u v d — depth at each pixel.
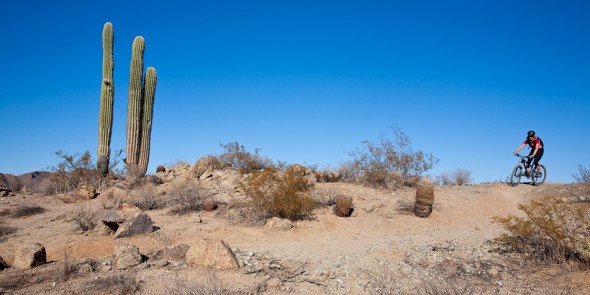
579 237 9.23
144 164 21.75
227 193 16.92
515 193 18.38
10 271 7.90
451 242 10.60
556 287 7.39
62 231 12.74
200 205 15.20
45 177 20.41
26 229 13.30
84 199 17.58
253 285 7.38
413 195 16.98
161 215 14.55
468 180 22.34
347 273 8.27
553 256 8.71
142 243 10.89
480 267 8.62
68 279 7.64
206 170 20.33
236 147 21.48
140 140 21.75
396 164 18.64
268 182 14.15
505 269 8.48
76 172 20.23
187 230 12.32
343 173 20.22
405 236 12.05
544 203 10.46
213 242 8.38
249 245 10.79
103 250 10.37
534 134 19.19
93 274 7.90
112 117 21.78
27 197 18.78
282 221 12.66
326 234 12.30
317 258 9.22
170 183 19.38
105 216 12.01
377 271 8.38
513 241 9.49
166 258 8.79
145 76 21.97
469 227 13.64
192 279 7.55
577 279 7.69
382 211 14.95
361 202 15.76
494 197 17.67
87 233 12.20
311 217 13.83
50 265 8.29
